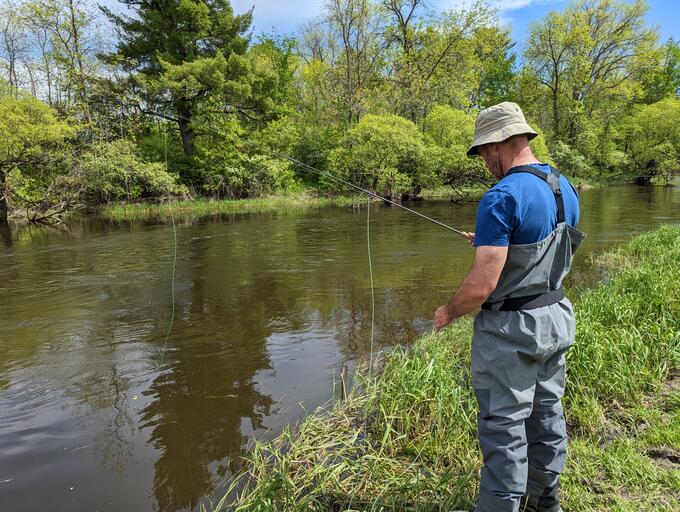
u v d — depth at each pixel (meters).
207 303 6.19
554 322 1.78
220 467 2.78
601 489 2.22
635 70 33.03
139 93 20.92
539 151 22.47
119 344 4.78
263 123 25.25
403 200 21.72
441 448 2.70
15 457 2.91
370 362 4.15
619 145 35.00
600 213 15.43
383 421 3.00
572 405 2.88
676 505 2.06
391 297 6.29
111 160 18.69
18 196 16.06
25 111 15.63
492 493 1.81
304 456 2.74
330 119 27.28
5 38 22.06
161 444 3.03
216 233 12.55
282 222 14.80
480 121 1.93
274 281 7.32
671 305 4.17
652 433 2.61
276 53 31.19
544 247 1.73
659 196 22.28
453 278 7.25
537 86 34.81
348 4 24.81
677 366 3.36
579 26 31.64
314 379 3.89
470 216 15.59
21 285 7.27
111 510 2.45
